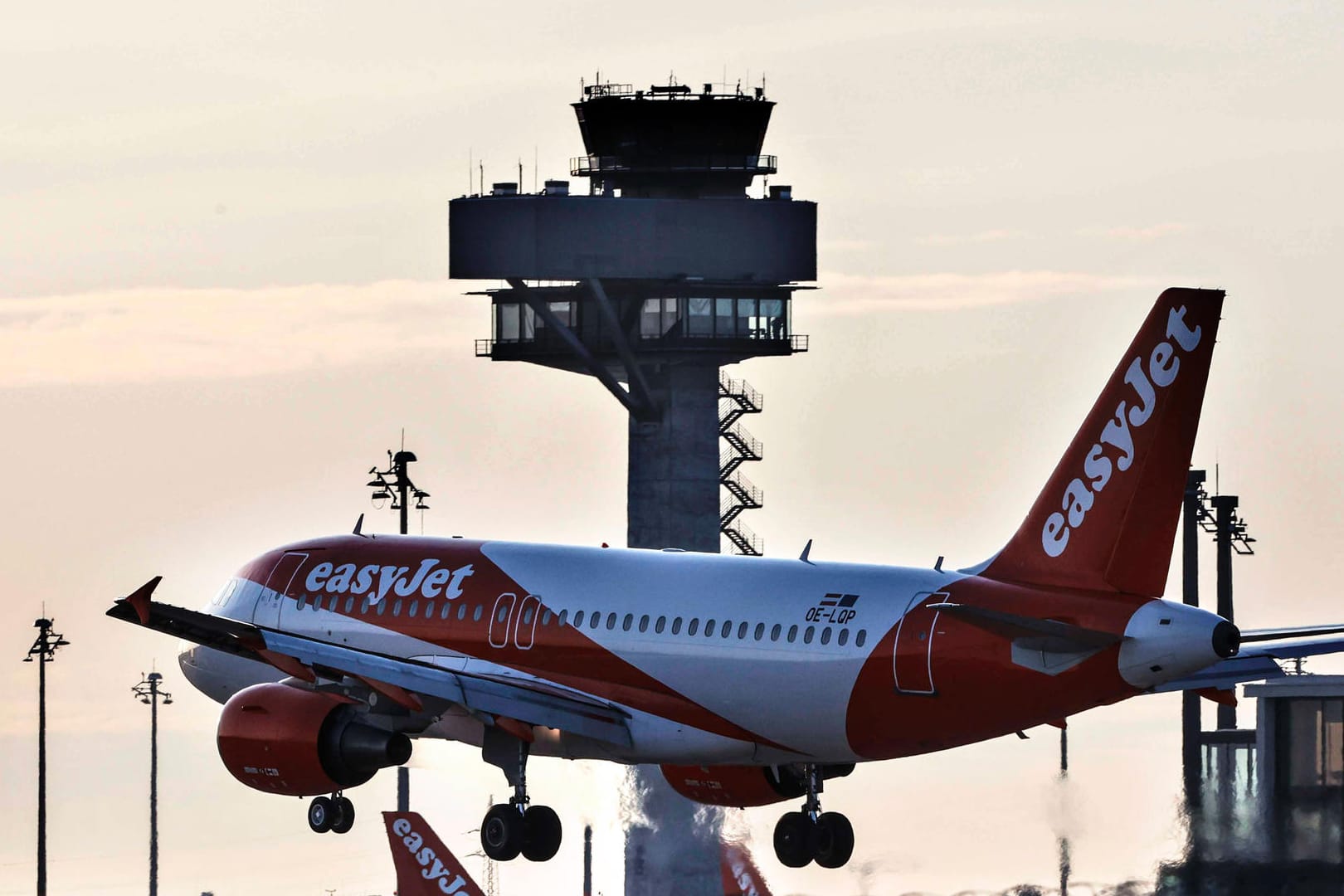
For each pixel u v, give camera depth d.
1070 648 189.62
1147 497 193.00
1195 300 192.88
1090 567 194.62
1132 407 194.25
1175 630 187.75
